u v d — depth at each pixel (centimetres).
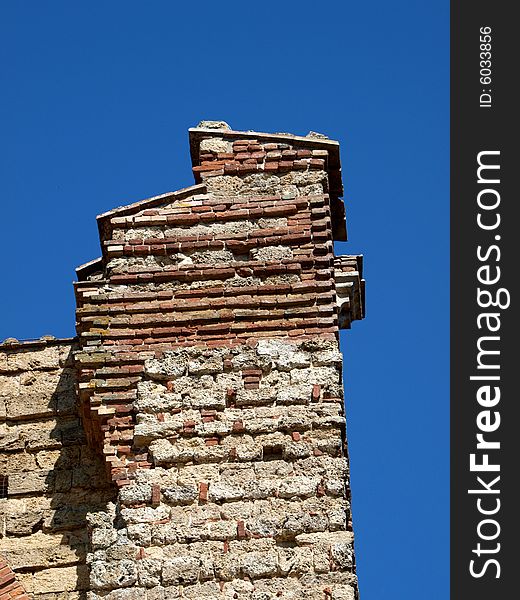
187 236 2531
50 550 2394
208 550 2238
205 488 2289
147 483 2298
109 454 2338
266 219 2548
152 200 2564
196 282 2491
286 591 2200
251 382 2384
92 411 2377
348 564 2217
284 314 2455
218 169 2605
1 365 2597
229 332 2442
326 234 2530
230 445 2328
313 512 2264
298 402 2364
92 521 2273
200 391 2378
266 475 2300
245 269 2495
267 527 2252
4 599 2348
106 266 2531
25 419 2544
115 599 2205
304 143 2627
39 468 2484
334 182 2647
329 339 2427
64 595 2358
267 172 2603
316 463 2308
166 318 2453
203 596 2202
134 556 2238
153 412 2364
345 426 2356
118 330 2444
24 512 2434
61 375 2588
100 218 2550
